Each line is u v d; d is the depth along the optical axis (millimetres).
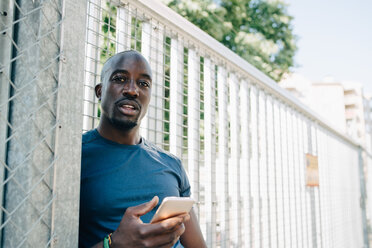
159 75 2066
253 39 8852
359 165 9195
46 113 1027
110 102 1484
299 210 4395
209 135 2473
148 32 1997
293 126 4441
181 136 2209
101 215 1356
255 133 3211
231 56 2807
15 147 1004
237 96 2938
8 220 911
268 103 3635
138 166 1503
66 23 1106
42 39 1030
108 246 1125
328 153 6285
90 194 1368
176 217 1107
